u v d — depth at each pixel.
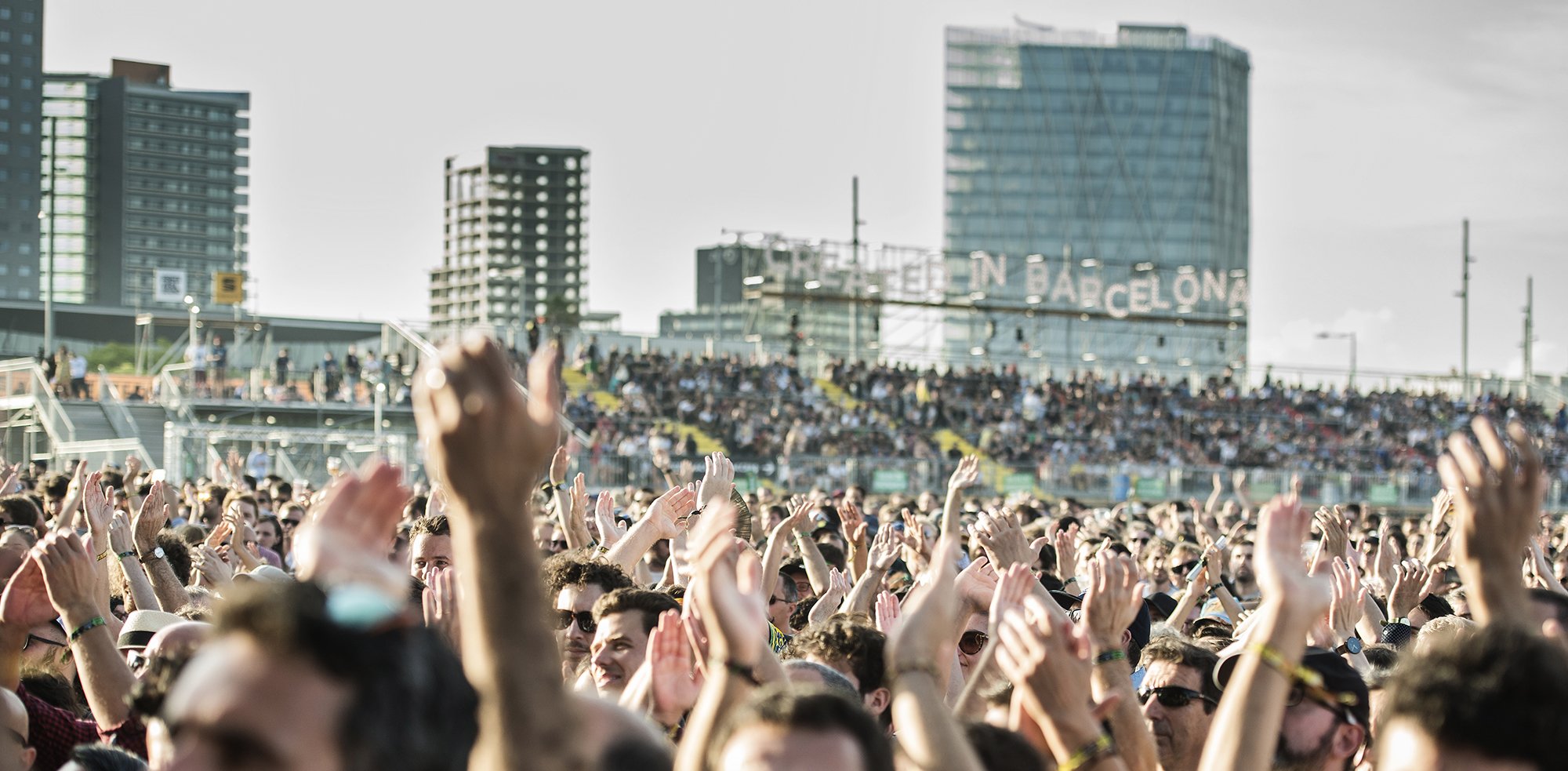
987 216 178.50
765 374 68.12
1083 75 181.50
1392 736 3.37
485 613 2.92
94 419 50.94
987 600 6.96
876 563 9.84
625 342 87.19
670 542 9.61
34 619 6.24
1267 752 4.17
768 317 93.44
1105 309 83.69
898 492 53.44
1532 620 4.13
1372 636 9.89
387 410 56.66
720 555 4.37
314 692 2.71
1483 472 4.22
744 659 4.30
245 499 16.91
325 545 3.08
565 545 14.11
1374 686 6.23
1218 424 71.81
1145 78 182.75
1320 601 4.30
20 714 5.81
